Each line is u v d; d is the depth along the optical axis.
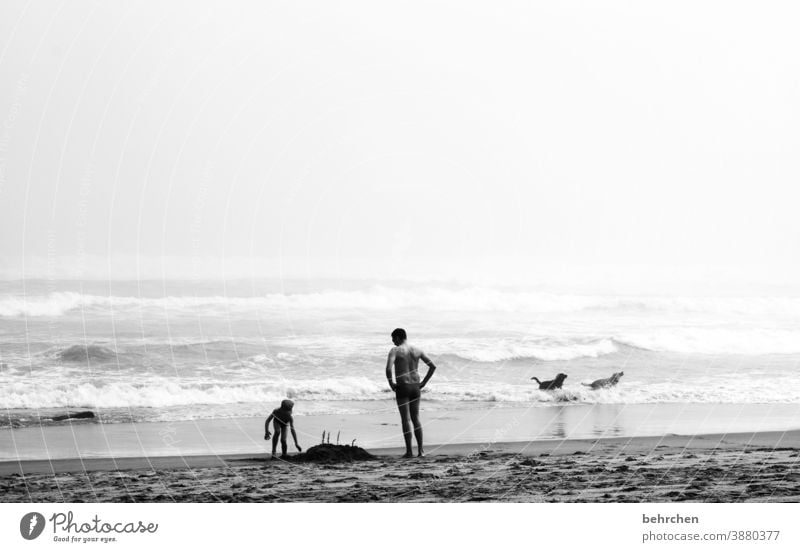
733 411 16.91
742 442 13.09
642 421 15.52
